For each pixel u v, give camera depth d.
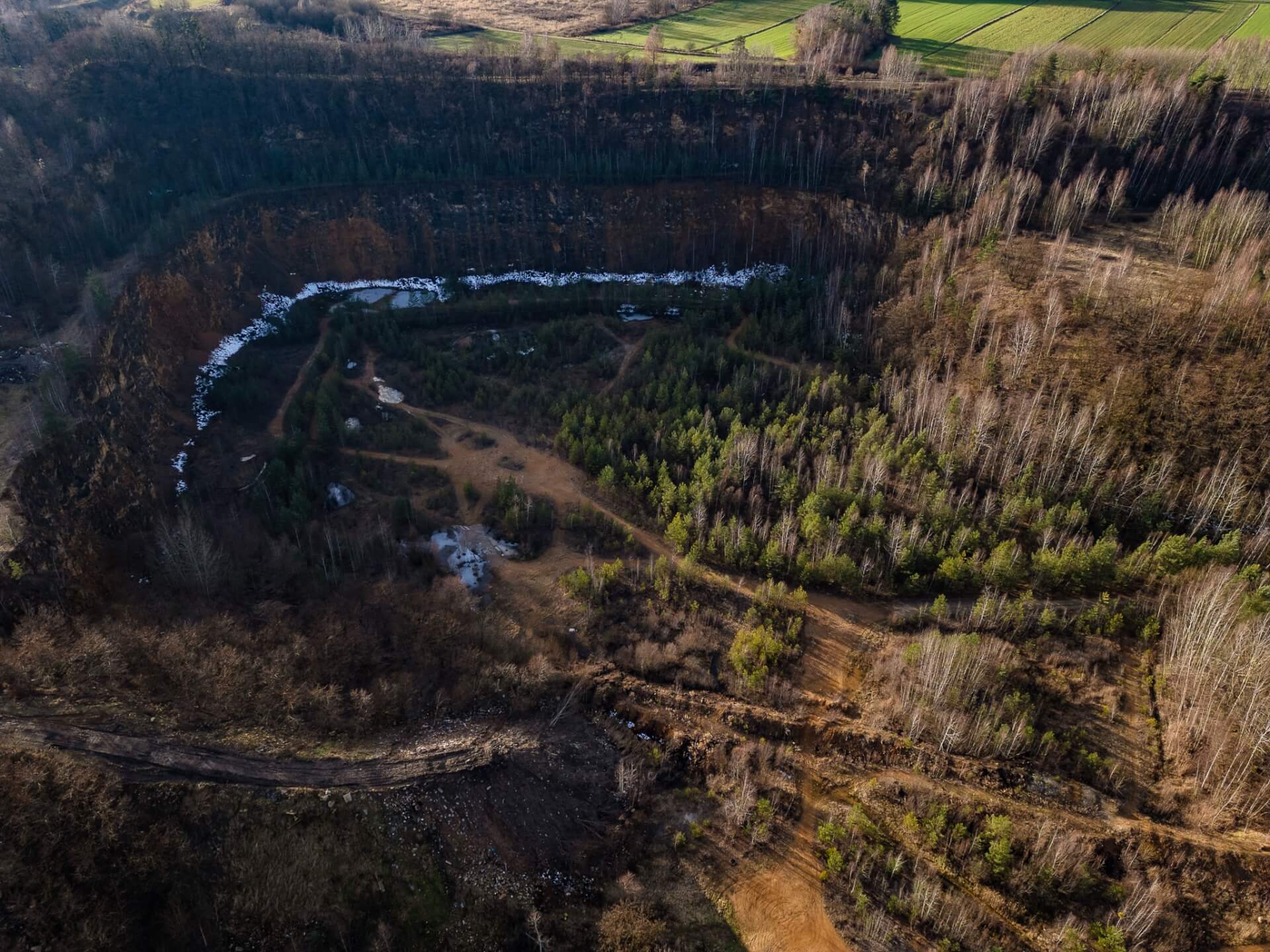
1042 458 86.19
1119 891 55.28
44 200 111.38
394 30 185.88
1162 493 81.00
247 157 137.88
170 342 108.50
